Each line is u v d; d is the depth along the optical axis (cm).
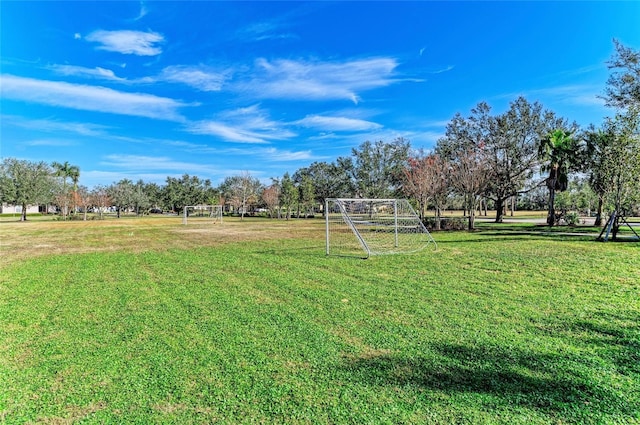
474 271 844
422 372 338
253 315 529
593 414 266
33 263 1081
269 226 3078
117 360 378
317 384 319
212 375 340
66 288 732
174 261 1090
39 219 4938
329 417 268
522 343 403
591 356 367
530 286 681
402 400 290
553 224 2481
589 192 3453
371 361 364
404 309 547
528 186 2920
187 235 2134
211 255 1217
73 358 385
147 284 760
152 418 272
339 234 2083
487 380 320
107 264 1049
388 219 1959
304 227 2886
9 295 676
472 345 400
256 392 307
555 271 817
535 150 2716
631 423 255
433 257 1080
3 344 428
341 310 548
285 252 1268
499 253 1127
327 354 384
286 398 296
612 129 1427
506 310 530
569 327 454
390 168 3959
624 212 1566
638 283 686
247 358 377
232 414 275
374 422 261
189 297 642
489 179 2322
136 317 527
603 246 1248
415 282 737
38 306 596
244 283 755
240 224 3478
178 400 297
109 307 584
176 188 7275
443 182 2292
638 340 409
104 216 6109
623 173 1341
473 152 2373
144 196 6894
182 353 393
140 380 333
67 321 514
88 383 330
